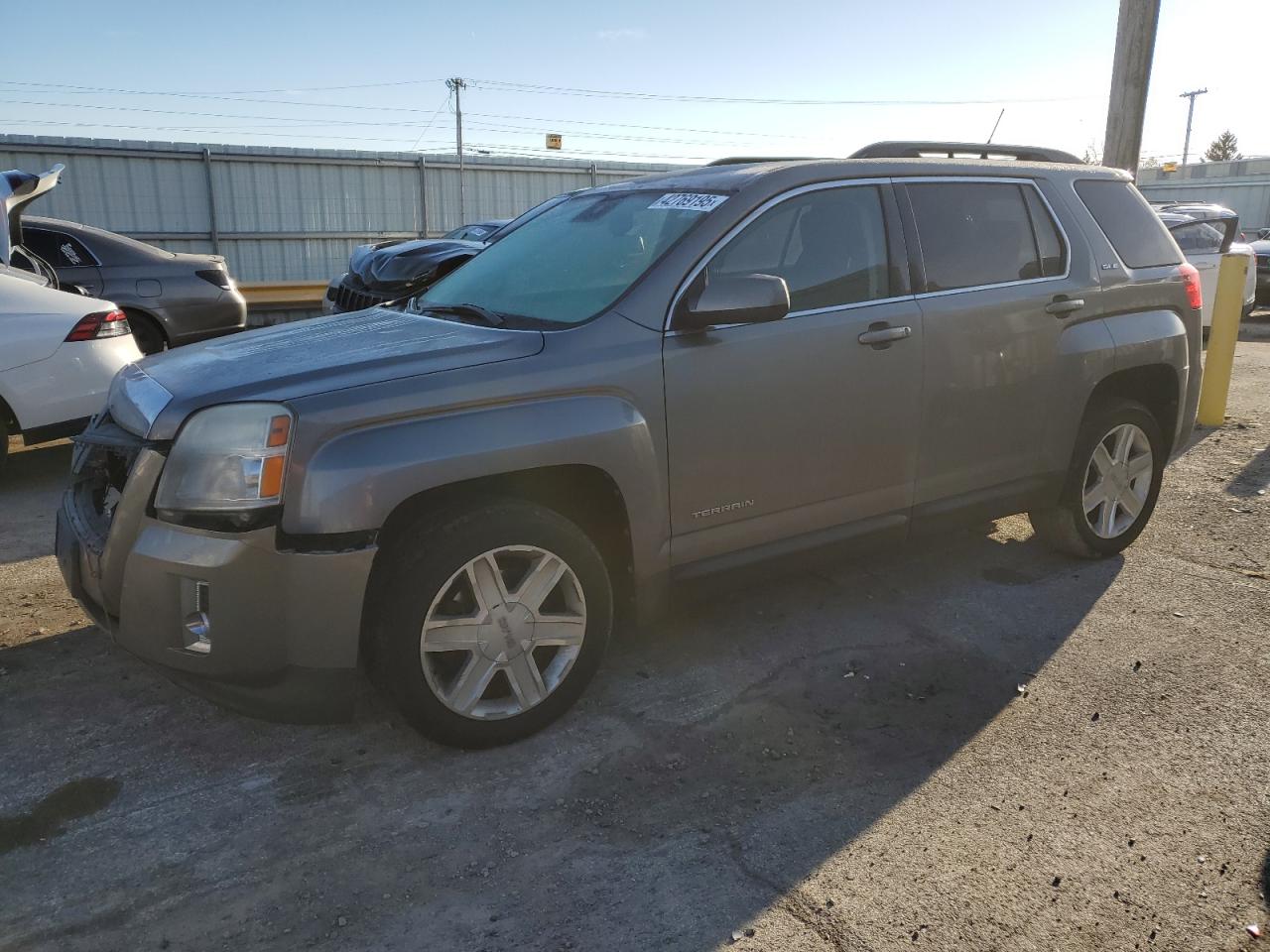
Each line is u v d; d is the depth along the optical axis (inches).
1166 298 182.4
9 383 226.5
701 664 145.2
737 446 132.6
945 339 149.8
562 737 125.3
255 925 92.7
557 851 103.5
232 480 105.0
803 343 135.9
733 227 133.7
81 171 582.6
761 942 90.4
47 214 577.3
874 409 144.2
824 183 143.1
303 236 656.4
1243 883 98.0
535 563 120.3
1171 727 127.4
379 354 118.1
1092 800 111.7
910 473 151.4
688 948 89.8
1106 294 171.3
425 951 89.6
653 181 156.0
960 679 140.6
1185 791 113.3
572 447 117.7
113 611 115.1
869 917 93.4
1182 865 100.7
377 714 130.6
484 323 132.5
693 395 127.5
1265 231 847.1
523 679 121.8
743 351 131.1
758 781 115.8
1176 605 165.8
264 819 108.7
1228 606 165.0
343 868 100.8
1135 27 364.8
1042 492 169.8
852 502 146.5
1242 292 296.7
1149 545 194.7
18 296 231.3
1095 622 159.3
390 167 677.3
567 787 114.6
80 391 235.9
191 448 107.3
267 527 104.6
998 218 161.9
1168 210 550.9
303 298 538.0
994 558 187.8
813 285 139.7
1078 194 174.2
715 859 102.0
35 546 195.6
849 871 100.0
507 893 97.0
